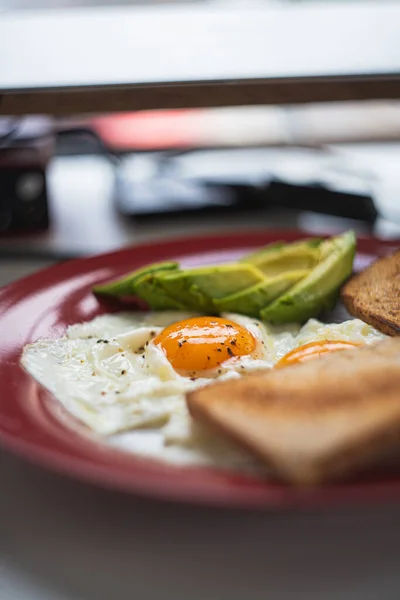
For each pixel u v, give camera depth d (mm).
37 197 530
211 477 250
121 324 367
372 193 537
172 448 278
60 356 336
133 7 566
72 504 273
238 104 397
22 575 250
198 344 329
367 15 496
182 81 386
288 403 272
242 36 458
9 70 403
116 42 450
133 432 289
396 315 345
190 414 283
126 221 561
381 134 706
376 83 395
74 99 391
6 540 260
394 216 547
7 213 528
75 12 533
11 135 537
